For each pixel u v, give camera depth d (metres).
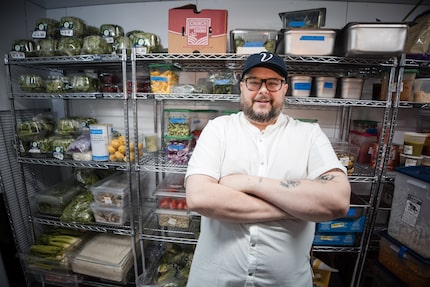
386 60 1.17
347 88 1.27
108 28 1.45
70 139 1.52
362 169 1.42
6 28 1.55
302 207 0.71
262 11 1.59
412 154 1.34
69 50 1.34
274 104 0.89
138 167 1.37
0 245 1.48
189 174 0.83
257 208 0.74
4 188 1.51
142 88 1.44
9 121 1.55
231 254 0.86
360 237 1.43
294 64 1.42
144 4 1.66
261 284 0.86
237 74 1.40
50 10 1.75
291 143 0.88
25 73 1.69
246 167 0.87
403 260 1.16
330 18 1.57
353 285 1.44
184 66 1.59
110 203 1.46
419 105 1.20
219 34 1.22
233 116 1.00
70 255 1.49
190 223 1.50
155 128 1.78
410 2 1.51
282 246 0.84
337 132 1.69
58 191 1.65
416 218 1.11
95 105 1.84
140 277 1.47
